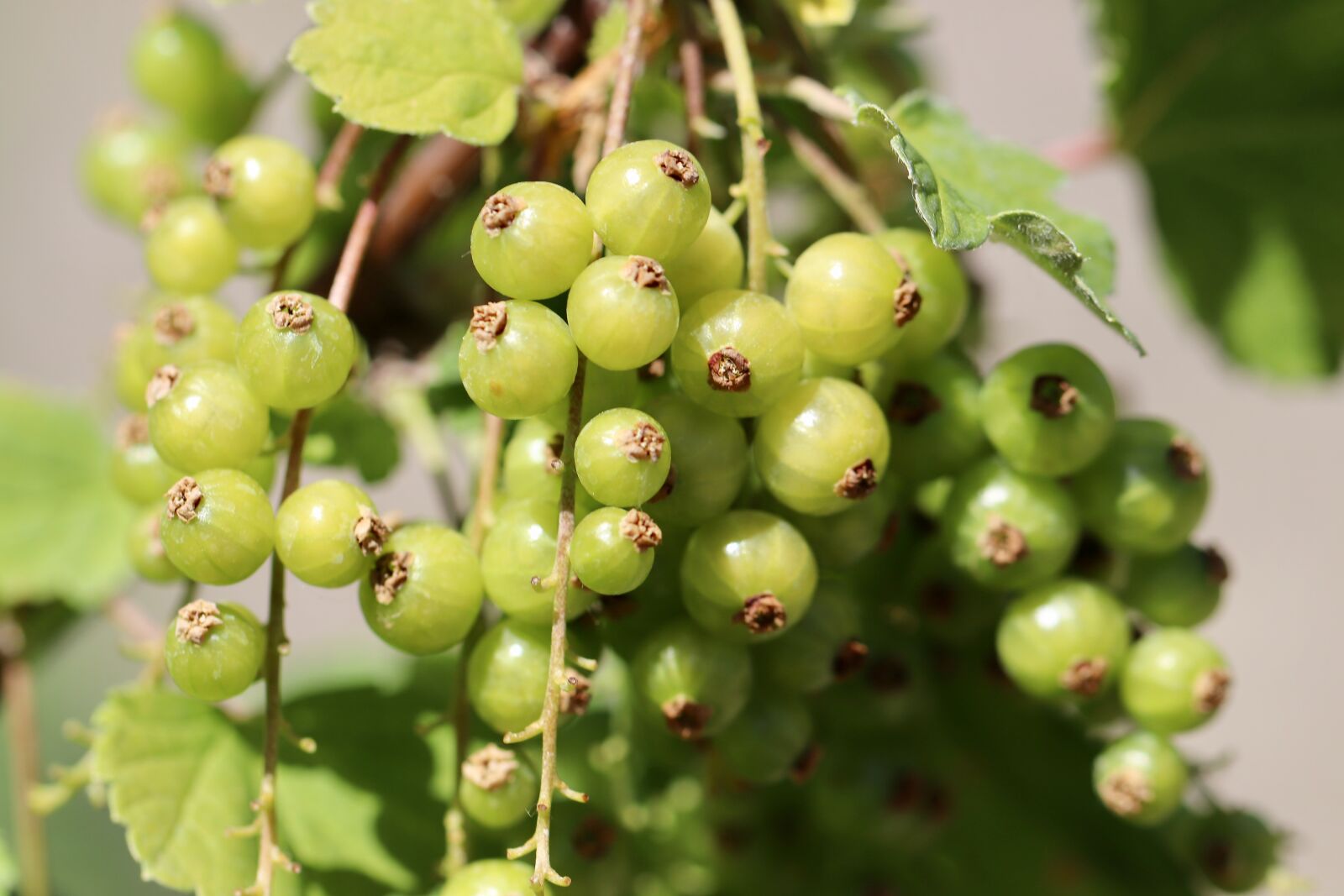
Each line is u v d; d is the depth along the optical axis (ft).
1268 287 1.14
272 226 0.90
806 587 0.86
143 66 1.06
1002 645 0.91
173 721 0.90
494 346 0.82
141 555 0.91
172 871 0.87
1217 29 1.08
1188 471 0.90
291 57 0.87
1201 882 0.99
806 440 0.85
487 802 0.86
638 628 0.88
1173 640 0.91
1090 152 1.12
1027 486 0.90
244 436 0.85
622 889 0.93
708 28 0.94
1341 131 1.10
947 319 0.89
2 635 1.04
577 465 0.82
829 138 0.93
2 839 1.00
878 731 0.96
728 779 0.92
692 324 0.84
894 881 0.99
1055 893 0.99
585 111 0.92
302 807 0.91
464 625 0.85
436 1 0.89
